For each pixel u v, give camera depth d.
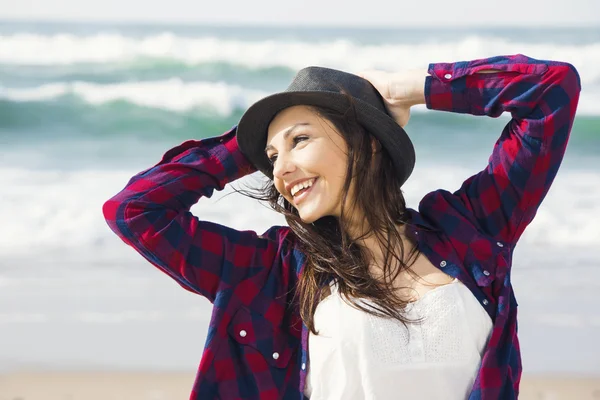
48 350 6.46
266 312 2.46
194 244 2.47
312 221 2.41
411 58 16.91
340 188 2.39
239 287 2.47
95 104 14.95
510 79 2.38
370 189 2.43
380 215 2.44
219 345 2.41
